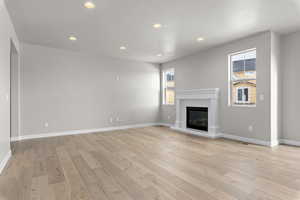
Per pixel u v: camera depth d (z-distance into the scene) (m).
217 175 2.53
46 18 3.37
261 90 4.18
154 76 7.42
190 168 2.79
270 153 3.53
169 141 4.60
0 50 2.64
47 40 4.63
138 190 2.11
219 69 5.13
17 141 4.63
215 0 2.77
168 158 3.26
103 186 2.21
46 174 2.57
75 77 5.70
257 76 4.26
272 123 4.05
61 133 5.45
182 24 3.67
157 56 6.30
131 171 2.68
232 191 2.09
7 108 3.20
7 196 1.99
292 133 4.15
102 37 4.41
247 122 4.46
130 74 6.84
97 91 6.11
